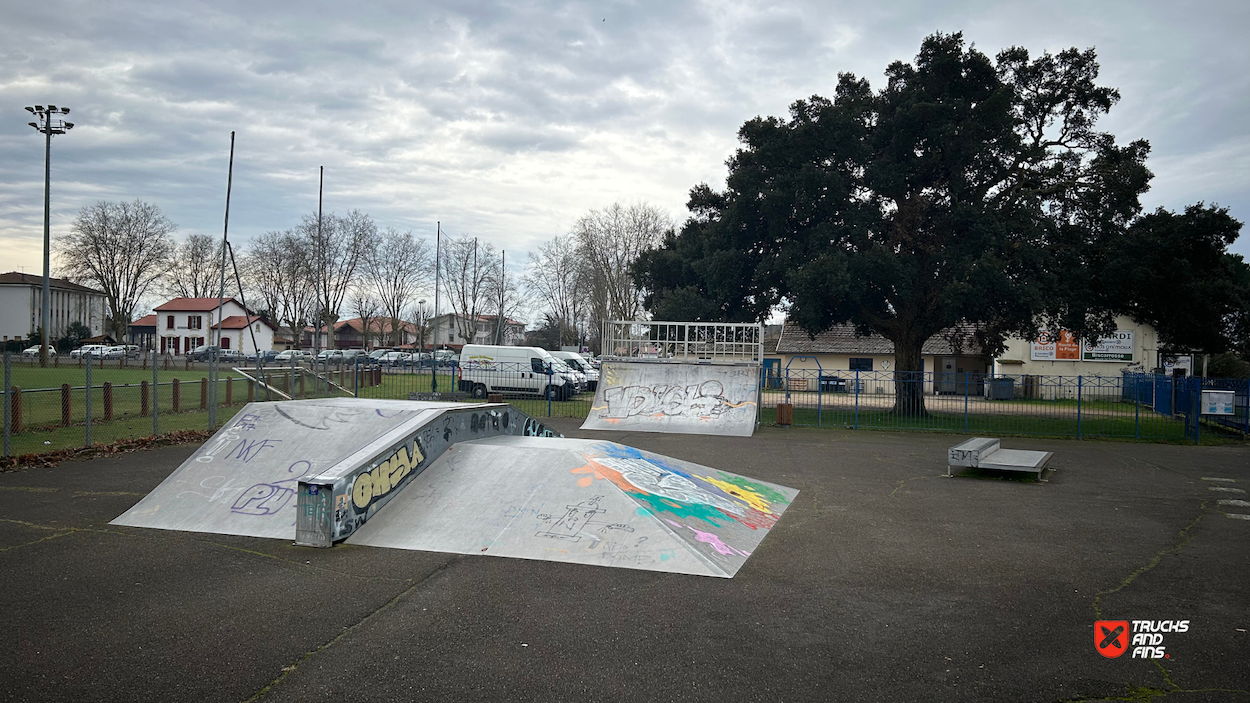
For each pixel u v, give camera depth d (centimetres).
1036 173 2245
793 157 2250
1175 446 1758
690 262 2894
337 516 688
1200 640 487
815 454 1480
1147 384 2645
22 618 495
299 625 490
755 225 2503
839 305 2347
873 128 2341
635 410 1961
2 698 378
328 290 7338
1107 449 1677
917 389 2161
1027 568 660
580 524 707
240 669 419
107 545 678
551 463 820
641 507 727
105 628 480
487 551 667
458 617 510
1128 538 780
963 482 1158
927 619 524
